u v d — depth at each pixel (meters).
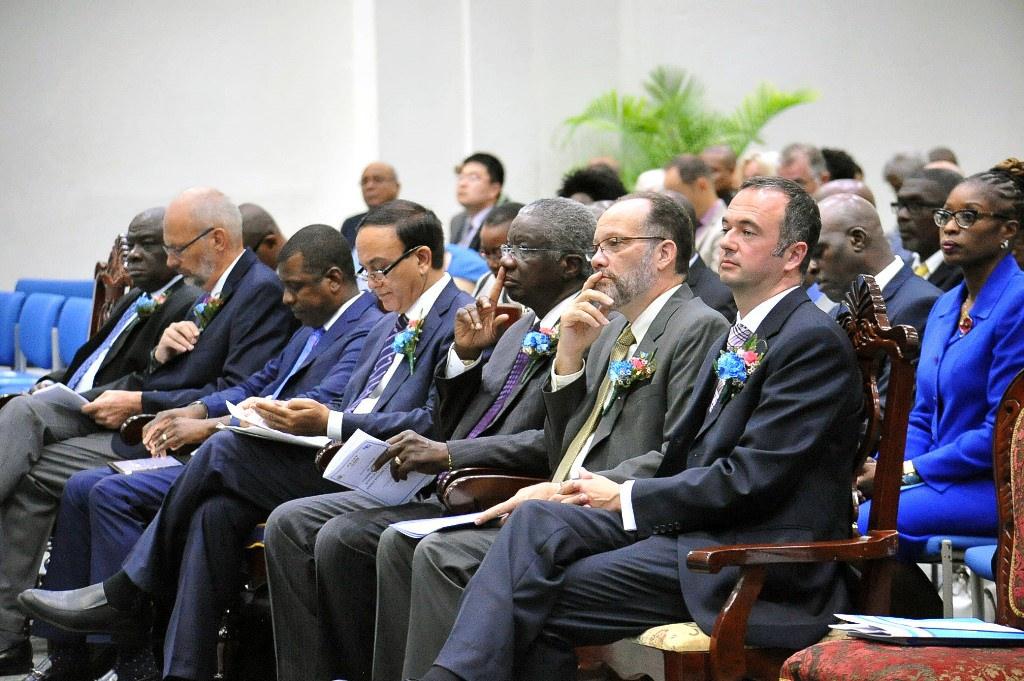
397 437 6.39
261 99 17.59
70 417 8.84
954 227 6.54
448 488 6.24
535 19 17.86
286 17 17.59
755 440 5.20
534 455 6.39
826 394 5.17
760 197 5.49
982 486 6.26
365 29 17.27
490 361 7.00
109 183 17.38
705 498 5.18
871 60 17.03
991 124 16.50
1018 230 6.49
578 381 6.14
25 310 14.28
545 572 5.26
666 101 17.53
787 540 5.17
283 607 6.84
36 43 17.23
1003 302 6.39
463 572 5.68
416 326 7.35
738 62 17.78
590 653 5.68
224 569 7.19
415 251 7.45
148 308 9.58
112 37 17.31
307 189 17.70
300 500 6.93
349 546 6.51
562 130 18.02
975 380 6.43
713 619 5.05
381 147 17.06
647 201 6.05
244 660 7.81
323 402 7.83
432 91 17.23
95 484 7.99
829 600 5.20
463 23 17.39
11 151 17.25
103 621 7.33
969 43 16.56
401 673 6.11
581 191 11.77
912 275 7.64
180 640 7.03
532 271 6.71
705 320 5.87
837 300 7.84
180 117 17.44
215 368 8.90
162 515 7.30
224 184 17.58
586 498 5.48
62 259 17.38
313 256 8.12
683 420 5.60
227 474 7.19
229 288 8.98
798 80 17.44
